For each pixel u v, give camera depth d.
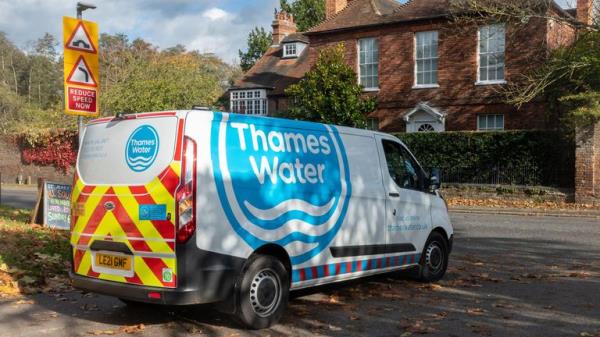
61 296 7.07
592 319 6.09
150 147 5.51
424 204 7.96
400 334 5.56
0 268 7.75
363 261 6.93
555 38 23.69
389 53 26.78
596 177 18.22
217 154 5.48
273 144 6.01
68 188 12.02
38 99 78.31
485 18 20.05
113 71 48.16
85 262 5.89
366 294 7.29
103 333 5.55
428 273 8.02
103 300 6.91
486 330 5.68
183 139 5.34
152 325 5.86
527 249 10.86
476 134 21.12
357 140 7.09
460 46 24.81
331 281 6.54
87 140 6.12
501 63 24.03
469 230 13.70
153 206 5.36
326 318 6.14
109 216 5.66
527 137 20.06
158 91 33.16
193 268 5.22
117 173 5.70
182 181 5.25
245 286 5.56
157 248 5.30
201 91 35.09
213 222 5.36
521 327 5.79
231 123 5.67
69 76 8.88
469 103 24.59
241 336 5.50
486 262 9.53
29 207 17.44
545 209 18.11
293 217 6.07
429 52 25.86
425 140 22.23
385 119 26.94
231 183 5.54
